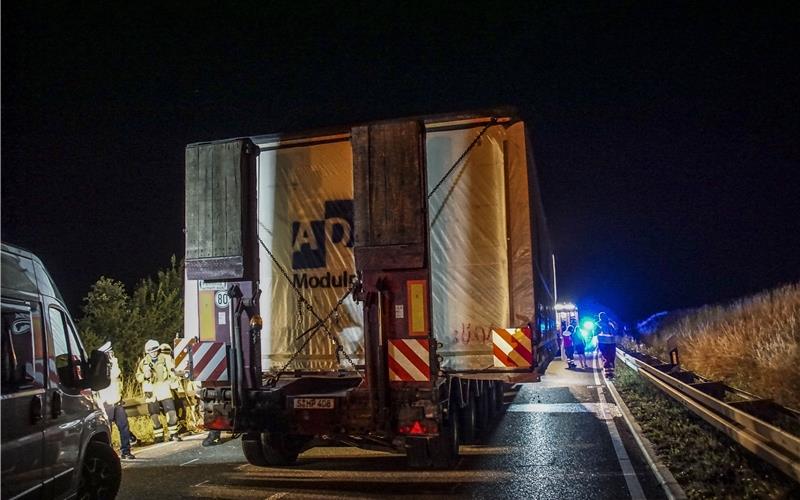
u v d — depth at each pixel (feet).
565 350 77.77
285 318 27.81
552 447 30.76
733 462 21.47
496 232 25.67
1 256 16.90
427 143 26.32
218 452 32.63
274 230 28.09
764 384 35.47
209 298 26.84
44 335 18.26
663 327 104.78
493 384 38.06
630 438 32.55
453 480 25.11
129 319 49.70
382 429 24.32
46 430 17.52
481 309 25.50
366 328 24.61
